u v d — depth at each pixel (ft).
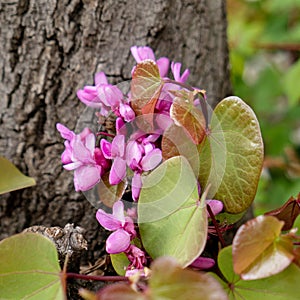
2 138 1.73
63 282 1.44
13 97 1.72
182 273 1.31
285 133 2.87
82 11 1.72
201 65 1.81
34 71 1.72
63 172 1.73
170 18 1.77
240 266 1.38
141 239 1.48
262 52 3.39
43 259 1.46
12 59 1.71
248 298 1.42
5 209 1.73
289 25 3.06
